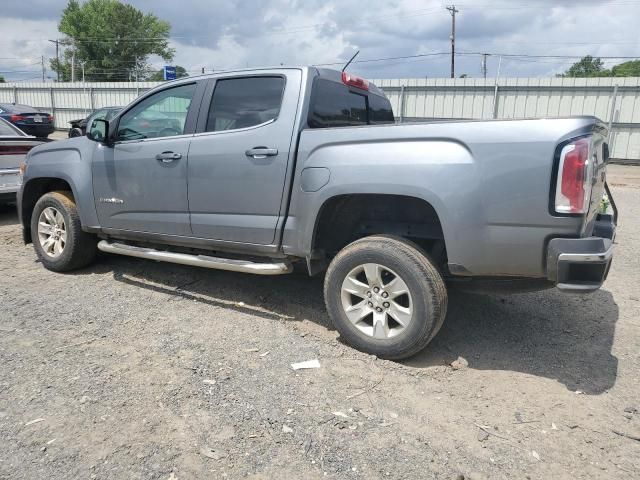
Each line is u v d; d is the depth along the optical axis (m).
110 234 4.95
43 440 2.57
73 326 3.96
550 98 20.47
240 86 4.10
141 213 4.63
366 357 3.57
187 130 4.32
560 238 2.97
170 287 4.92
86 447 2.54
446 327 4.15
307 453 2.55
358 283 3.59
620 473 2.47
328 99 4.11
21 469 2.37
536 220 3.00
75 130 16.39
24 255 5.98
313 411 2.90
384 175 3.34
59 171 5.15
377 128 3.43
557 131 2.93
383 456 2.54
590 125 2.95
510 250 3.10
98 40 69.94
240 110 4.07
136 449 2.53
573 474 2.46
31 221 5.52
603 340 3.99
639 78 19.00
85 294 4.69
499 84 20.98
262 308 4.44
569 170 2.90
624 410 3.01
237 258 4.38
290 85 3.86
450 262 3.24
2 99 34.44
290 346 3.71
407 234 3.79
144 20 72.81
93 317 4.15
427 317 3.34
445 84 21.88
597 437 2.75
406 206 3.78
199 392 3.05
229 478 2.36
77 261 5.24
